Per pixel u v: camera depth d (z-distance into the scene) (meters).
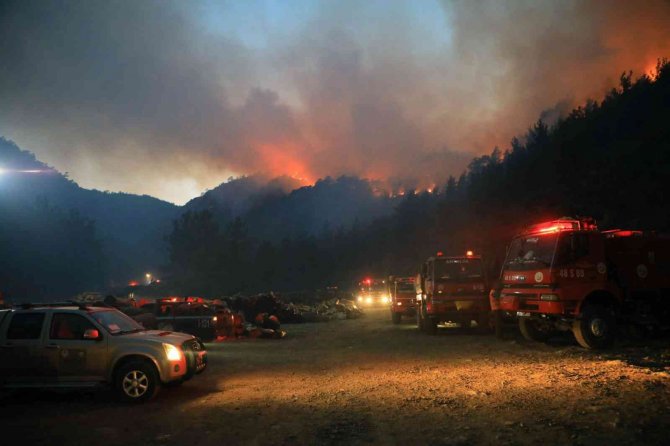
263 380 11.28
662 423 6.28
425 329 21.03
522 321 15.80
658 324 14.04
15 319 9.59
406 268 114.88
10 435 7.23
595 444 5.70
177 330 20.05
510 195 86.44
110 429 7.38
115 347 9.29
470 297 19.56
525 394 8.33
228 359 15.23
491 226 80.31
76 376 9.27
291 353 16.53
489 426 6.65
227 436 6.85
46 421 8.02
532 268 14.12
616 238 14.16
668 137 59.72
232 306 34.50
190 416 8.03
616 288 13.51
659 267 14.28
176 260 132.62
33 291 136.25
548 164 84.69
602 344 13.10
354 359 14.27
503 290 15.62
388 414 7.60
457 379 10.12
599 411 6.96
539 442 5.90
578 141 84.56
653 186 49.69
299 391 9.77
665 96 82.56
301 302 58.56
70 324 9.61
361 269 136.75
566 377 9.45
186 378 9.74
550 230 14.30
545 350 13.63
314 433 6.79
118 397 9.17
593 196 56.41
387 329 25.17
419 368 11.89
